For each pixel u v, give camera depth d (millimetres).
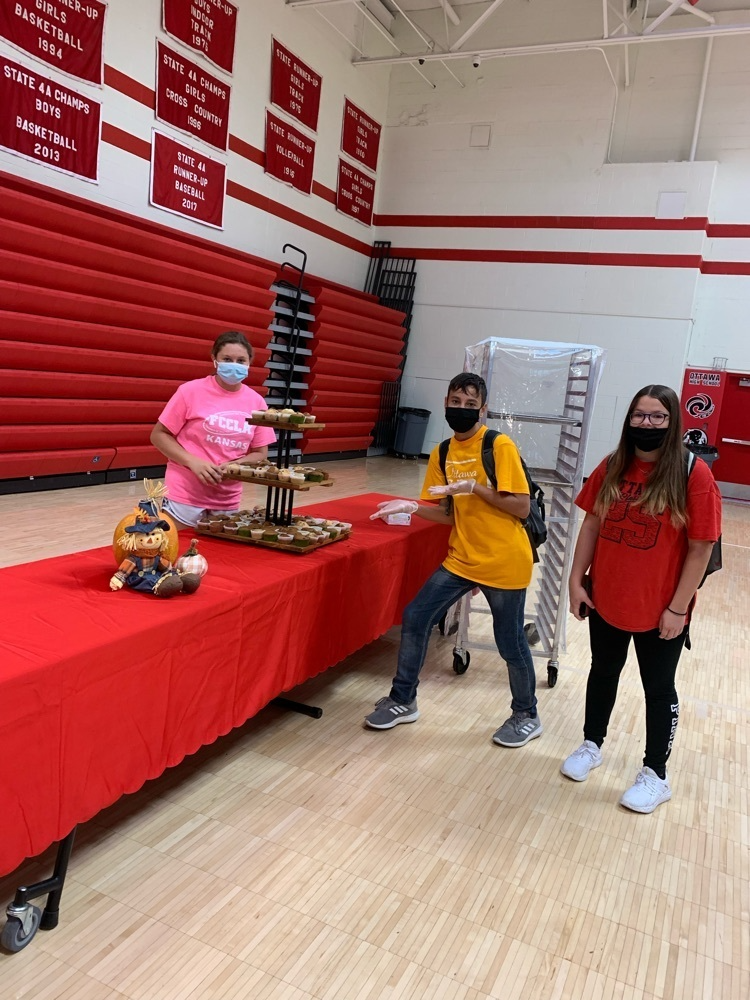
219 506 2844
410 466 9992
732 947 1772
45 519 4941
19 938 1539
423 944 1683
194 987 1499
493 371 3639
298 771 2389
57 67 5711
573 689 3357
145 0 6371
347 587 2604
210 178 7523
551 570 3691
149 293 6195
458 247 10469
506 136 10047
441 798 2314
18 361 5293
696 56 9219
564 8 9539
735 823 2330
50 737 1459
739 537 7375
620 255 9586
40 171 5742
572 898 1898
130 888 1772
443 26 10148
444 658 3594
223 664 1989
